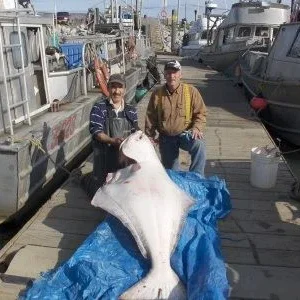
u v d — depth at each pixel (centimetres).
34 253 415
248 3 1833
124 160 459
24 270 388
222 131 927
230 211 488
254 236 458
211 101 1295
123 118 479
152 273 326
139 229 354
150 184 391
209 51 2216
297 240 450
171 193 387
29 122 611
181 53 3006
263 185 587
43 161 603
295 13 1220
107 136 472
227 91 1480
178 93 501
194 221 400
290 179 618
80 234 457
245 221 492
